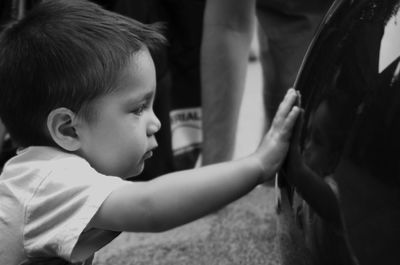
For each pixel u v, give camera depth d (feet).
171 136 7.65
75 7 4.31
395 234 2.88
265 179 3.83
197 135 8.20
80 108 3.96
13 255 3.87
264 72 7.51
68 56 3.96
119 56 3.98
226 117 7.29
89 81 3.92
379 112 2.95
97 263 6.58
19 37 4.18
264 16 7.09
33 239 3.81
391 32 3.07
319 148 3.28
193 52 8.00
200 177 3.83
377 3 3.25
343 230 3.10
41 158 4.00
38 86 4.00
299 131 3.58
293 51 6.96
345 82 3.18
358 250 3.04
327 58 3.42
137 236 7.19
